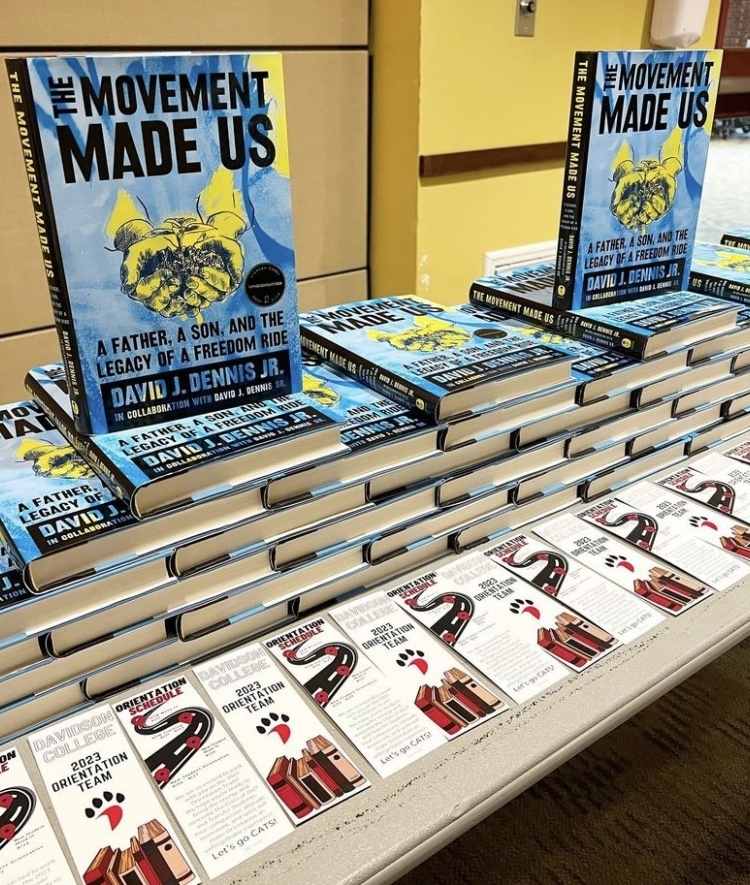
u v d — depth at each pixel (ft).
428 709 2.29
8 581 2.11
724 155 7.69
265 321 2.57
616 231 3.37
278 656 2.47
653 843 4.84
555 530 3.09
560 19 6.23
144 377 2.41
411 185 6.03
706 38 7.36
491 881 4.62
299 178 5.96
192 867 1.87
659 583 2.80
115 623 2.23
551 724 2.25
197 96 2.18
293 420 2.50
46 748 2.15
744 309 3.77
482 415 2.79
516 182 6.61
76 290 2.21
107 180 2.15
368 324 3.40
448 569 2.86
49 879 1.84
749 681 6.17
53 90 2.00
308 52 5.63
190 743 2.18
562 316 3.43
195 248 2.35
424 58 5.59
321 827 1.97
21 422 2.74
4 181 4.71
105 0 4.68
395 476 2.68
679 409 3.49
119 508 2.23
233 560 2.37
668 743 5.60
